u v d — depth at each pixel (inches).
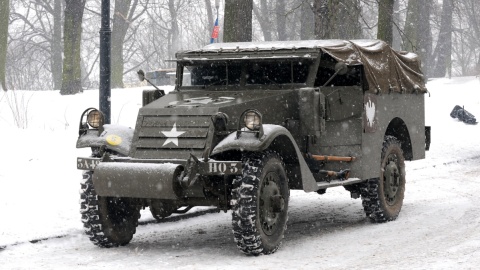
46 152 644.7
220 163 370.9
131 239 431.5
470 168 755.4
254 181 375.2
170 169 368.5
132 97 1060.5
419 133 549.0
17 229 442.0
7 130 715.4
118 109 948.0
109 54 575.5
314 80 435.2
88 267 362.6
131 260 379.2
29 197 515.8
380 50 490.6
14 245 410.0
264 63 443.2
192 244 424.2
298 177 427.8
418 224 473.7
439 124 1066.7
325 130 446.0
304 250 398.9
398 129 534.0
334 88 457.4
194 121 392.5
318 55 435.2
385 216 486.9
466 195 589.9
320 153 447.5
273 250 390.6
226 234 456.1
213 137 386.6
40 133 719.1
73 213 486.9
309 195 611.8
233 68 448.1
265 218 384.5
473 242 406.3
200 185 390.0
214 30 1375.5
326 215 525.7
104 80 575.2
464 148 888.3
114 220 413.7
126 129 415.5
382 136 490.6
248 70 445.7
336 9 831.1
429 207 539.5
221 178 399.2
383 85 482.9
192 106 399.9
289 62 438.9
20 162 604.7
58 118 855.1
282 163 398.3
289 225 487.5
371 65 471.2
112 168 379.2
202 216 522.0
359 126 465.1
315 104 422.0
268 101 417.1
